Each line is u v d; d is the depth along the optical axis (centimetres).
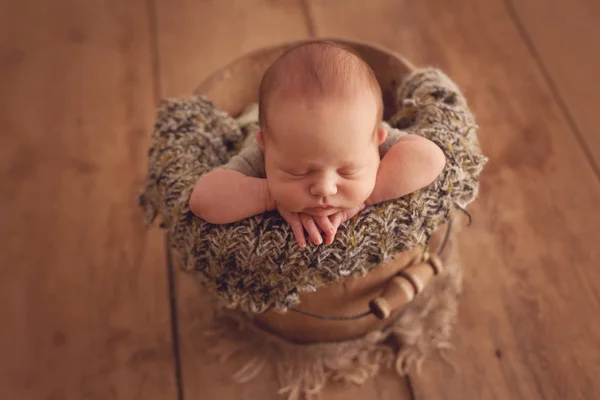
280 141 58
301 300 77
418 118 78
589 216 105
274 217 66
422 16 134
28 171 116
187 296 101
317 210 62
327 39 93
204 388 93
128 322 99
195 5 139
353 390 92
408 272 75
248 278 69
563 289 98
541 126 116
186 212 69
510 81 122
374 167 62
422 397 90
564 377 91
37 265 105
